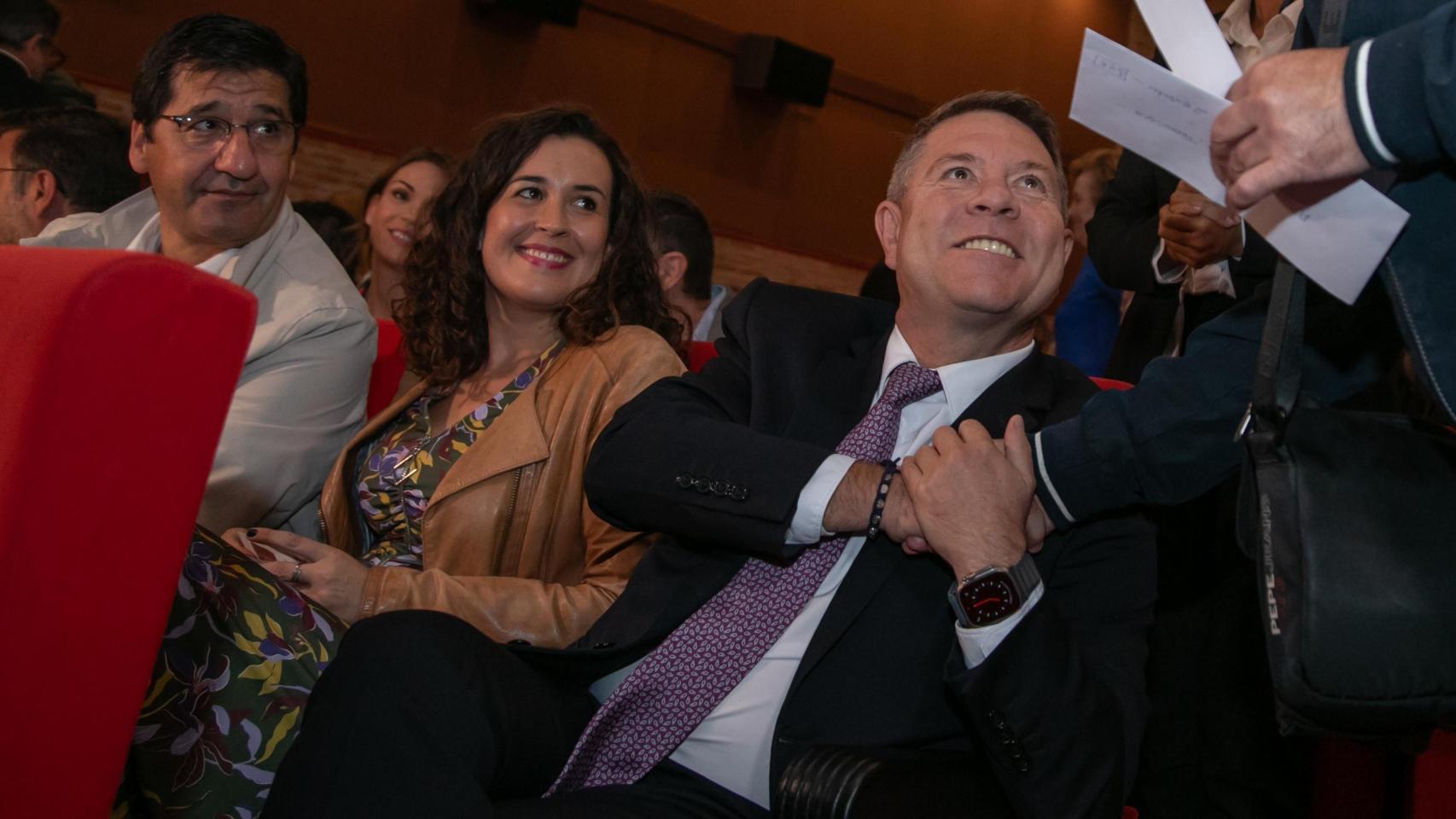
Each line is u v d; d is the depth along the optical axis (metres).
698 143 8.78
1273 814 1.75
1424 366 0.95
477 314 1.98
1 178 2.79
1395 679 0.95
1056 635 1.23
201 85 1.96
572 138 1.97
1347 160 0.91
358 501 1.94
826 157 9.52
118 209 2.26
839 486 1.34
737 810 1.33
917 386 1.47
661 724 1.35
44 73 4.04
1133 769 1.25
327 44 6.99
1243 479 1.06
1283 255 0.99
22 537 0.82
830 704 1.32
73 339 0.83
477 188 1.96
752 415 1.52
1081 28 10.76
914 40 9.83
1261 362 1.04
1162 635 1.86
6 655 0.82
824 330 1.63
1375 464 1.00
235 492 1.86
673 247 3.07
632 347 1.86
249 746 1.25
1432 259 0.95
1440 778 1.70
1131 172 2.36
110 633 0.88
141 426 0.87
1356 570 0.97
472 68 7.59
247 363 1.93
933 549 1.28
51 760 0.86
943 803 1.14
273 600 1.31
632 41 8.34
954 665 1.22
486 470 1.80
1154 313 2.23
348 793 1.12
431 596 1.67
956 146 1.52
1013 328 1.52
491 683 1.26
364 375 2.05
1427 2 0.95
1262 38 1.96
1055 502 1.32
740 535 1.36
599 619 1.48
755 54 8.74
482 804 1.14
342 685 1.18
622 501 1.45
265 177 2.00
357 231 3.94
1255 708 1.75
